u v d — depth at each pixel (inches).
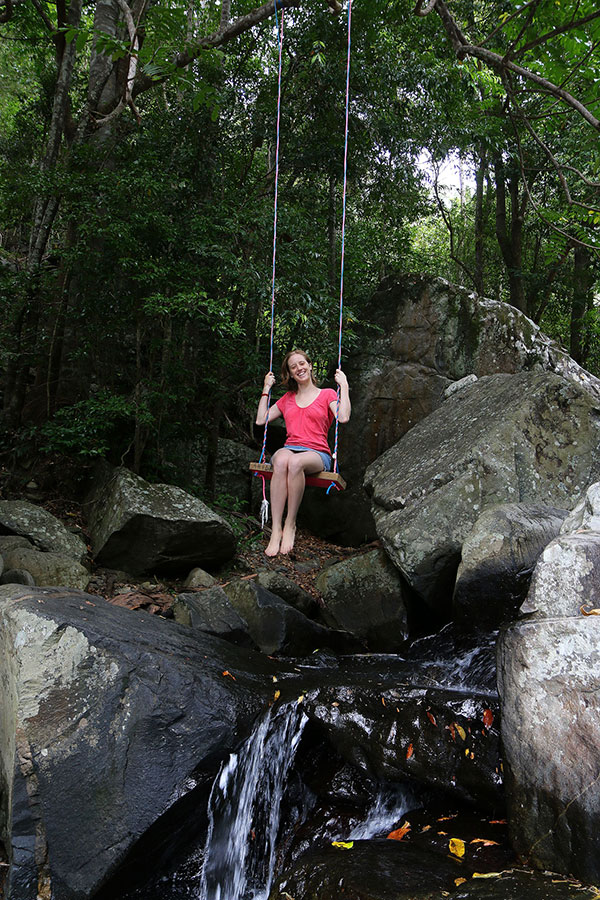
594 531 131.3
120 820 131.2
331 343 331.0
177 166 314.8
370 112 379.6
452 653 193.8
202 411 347.6
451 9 423.5
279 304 318.7
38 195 298.0
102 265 283.1
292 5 280.4
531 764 107.6
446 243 684.1
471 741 131.6
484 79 368.2
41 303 304.0
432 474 232.2
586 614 114.8
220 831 145.3
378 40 372.8
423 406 327.6
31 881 126.0
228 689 151.7
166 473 314.7
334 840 138.2
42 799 129.2
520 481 219.0
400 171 419.5
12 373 300.2
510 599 181.8
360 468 336.5
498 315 327.6
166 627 179.0
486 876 104.3
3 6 301.7
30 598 154.7
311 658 200.8
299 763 155.9
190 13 322.0
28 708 133.3
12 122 558.6
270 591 227.5
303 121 387.2
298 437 203.9
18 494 281.0
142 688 141.3
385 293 347.3
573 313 556.1
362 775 146.9
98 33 235.3
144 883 139.7
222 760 141.8
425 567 210.8
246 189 343.3
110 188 272.8
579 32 229.9
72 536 242.2
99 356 309.6
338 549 323.0
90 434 277.7
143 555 244.8
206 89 255.3
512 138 458.9
